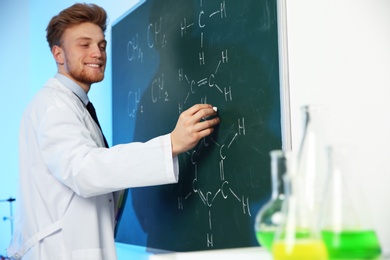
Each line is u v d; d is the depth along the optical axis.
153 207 2.22
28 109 2.00
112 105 2.69
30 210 1.94
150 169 1.71
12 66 4.02
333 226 0.83
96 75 2.16
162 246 2.14
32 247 1.90
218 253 1.04
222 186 1.77
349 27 1.29
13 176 3.87
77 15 2.14
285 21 1.50
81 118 1.95
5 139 4.06
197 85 1.93
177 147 1.73
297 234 0.80
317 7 1.39
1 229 3.99
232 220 1.71
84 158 1.75
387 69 1.19
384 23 1.20
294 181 0.83
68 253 1.85
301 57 1.45
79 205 1.87
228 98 1.75
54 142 1.81
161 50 2.20
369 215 0.84
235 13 1.73
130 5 2.68
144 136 2.33
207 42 1.88
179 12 2.06
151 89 2.28
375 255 0.80
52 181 1.89
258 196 1.59
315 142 0.99
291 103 1.48
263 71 1.58
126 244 2.48
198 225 1.90
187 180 1.98
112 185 1.73
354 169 0.92
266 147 1.56
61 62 2.17
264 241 0.93
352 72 1.28
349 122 1.29
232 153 1.72
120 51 2.62
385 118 1.19
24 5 3.84
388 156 1.18
